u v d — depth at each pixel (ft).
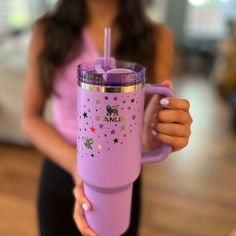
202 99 11.93
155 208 6.19
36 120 2.57
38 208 2.93
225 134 9.25
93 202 1.45
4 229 5.68
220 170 7.50
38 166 7.51
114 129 1.27
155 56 2.84
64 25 2.67
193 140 8.80
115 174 1.35
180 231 5.68
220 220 5.97
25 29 10.17
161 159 1.53
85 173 1.38
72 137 2.60
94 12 2.75
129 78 1.23
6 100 7.93
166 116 1.48
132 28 2.77
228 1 16.17
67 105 2.63
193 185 6.91
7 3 9.33
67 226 2.85
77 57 2.62
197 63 16.15
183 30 16.57
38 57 2.66
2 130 8.31
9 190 6.67
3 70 7.65
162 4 15.47
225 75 12.25
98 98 1.23
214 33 16.71
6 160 7.72
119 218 1.48
